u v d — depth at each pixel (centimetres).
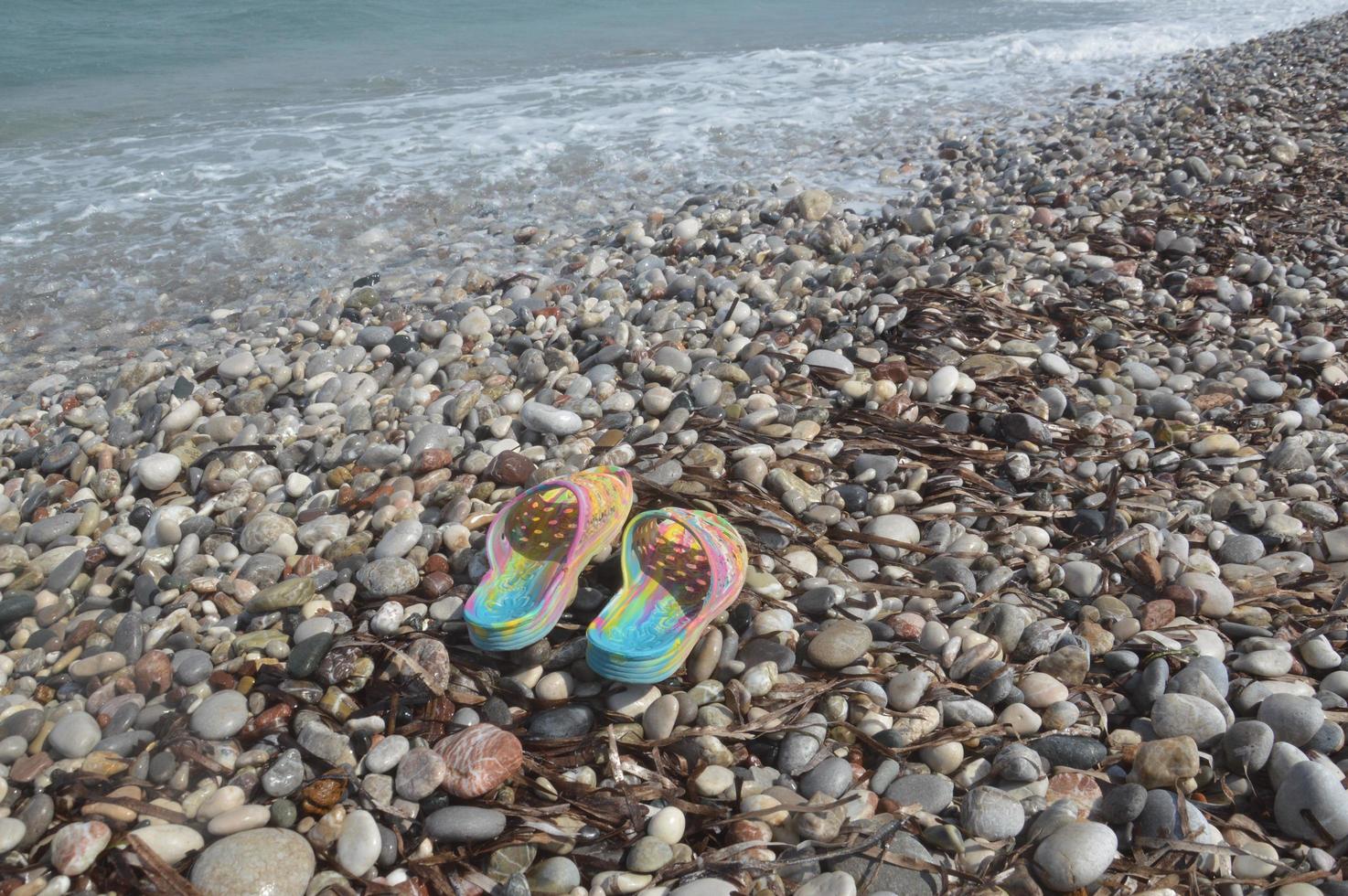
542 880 83
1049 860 82
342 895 82
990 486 123
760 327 160
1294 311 162
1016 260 184
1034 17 534
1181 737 90
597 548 105
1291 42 404
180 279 202
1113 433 132
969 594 107
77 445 140
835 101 337
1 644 108
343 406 147
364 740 93
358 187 250
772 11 556
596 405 139
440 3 528
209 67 398
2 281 199
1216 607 105
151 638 105
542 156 273
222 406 148
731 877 83
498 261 205
